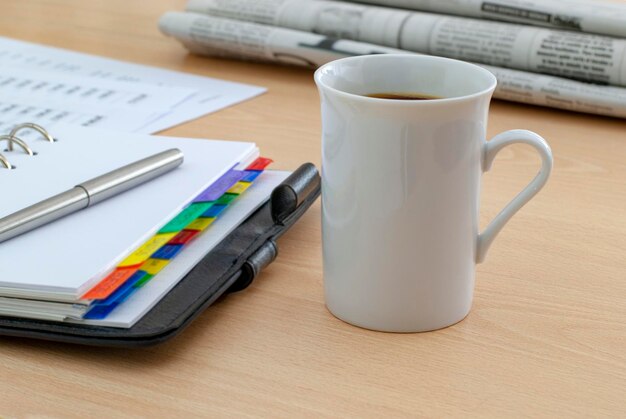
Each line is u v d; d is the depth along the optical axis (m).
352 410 0.54
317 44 1.11
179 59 1.24
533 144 0.58
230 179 0.74
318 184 0.74
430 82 0.64
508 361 0.59
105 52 1.26
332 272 0.62
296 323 0.63
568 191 0.85
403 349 0.60
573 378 0.57
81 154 0.77
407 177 0.57
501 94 1.06
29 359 0.59
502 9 1.06
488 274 0.70
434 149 0.56
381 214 0.58
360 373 0.57
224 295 0.67
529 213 0.81
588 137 0.98
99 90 1.09
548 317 0.64
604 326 0.63
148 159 0.72
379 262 0.59
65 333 0.57
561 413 0.54
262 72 1.19
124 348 0.60
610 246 0.75
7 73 1.14
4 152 0.78
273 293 0.67
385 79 0.65
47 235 0.63
